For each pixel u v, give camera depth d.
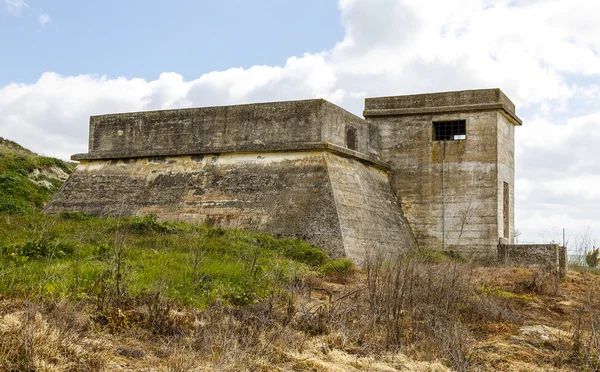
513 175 22.80
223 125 19.27
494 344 9.31
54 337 6.96
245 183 18.44
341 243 16.62
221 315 8.84
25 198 22.39
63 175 27.03
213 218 18.19
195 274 11.08
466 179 21.00
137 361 7.18
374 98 22.27
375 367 7.92
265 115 18.83
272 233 17.34
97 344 7.34
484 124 20.95
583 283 15.75
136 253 12.49
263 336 8.30
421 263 14.23
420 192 21.47
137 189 19.61
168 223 16.70
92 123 21.03
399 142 21.84
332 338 8.85
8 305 8.04
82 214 18.59
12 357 6.41
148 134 20.19
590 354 8.88
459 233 20.86
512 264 18.33
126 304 8.93
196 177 19.09
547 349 9.28
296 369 7.55
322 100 18.30
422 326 9.58
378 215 19.48
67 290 9.13
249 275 11.62
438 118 21.48
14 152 27.59
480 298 11.64
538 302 12.59
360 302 10.30
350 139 19.89
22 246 11.68
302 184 17.83
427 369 7.99
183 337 8.15
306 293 10.98
